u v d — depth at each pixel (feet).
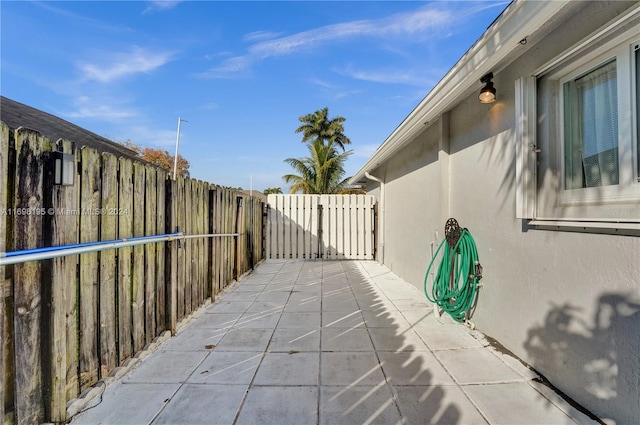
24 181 5.57
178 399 7.19
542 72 8.24
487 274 10.85
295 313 13.65
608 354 6.26
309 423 6.39
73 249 6.32
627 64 6.28
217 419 6.50
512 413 6.66
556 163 8.09
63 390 6.24
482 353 9.55
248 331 11.49
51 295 6.03
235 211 19.47
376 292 17.48
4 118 10.54
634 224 5.76
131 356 8.81
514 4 7.16
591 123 7.27
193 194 13.26
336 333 11.28
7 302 5.33
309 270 24.56
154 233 10.07
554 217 7.98
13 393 5.41
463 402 7.06
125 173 8.54
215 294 15.60
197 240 13.66
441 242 14.07
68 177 6.26
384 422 6.40
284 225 30.60
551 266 7.84
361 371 8.49
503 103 9.89
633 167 6.16
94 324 7.34
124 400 7.12
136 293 9.09
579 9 6.84
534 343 8.45
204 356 9.43
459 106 12.99
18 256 5.20
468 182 12.18
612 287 6.20
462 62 9.91
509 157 9.59
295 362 9.04
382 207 27.50
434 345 10.17
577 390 6.98
